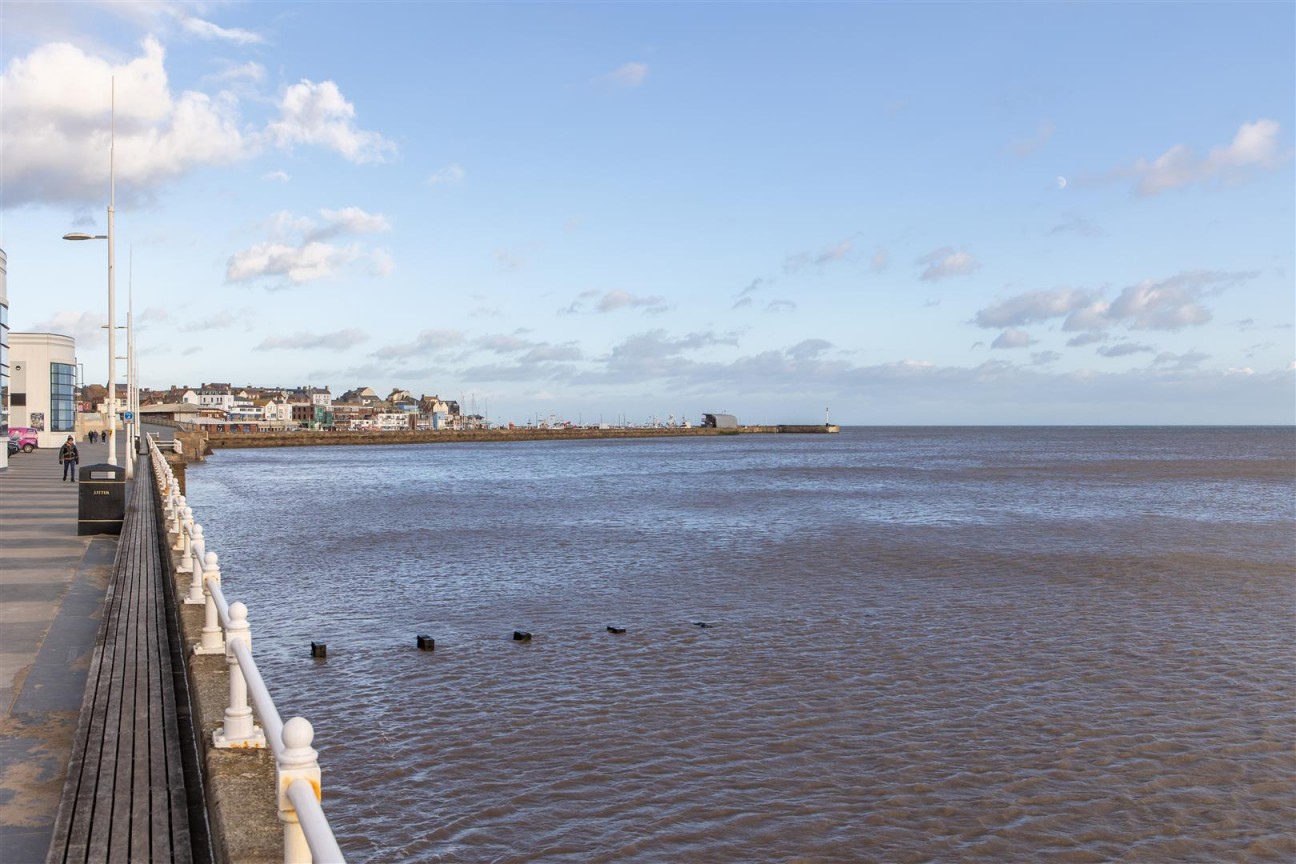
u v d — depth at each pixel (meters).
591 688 15.66
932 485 68.75
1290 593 24.67
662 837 10.46
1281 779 12.28
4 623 12.86
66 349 77.12
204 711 7.06
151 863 5.46
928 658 17.78
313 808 3.43
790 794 11.62
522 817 10.83
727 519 43.31
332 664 16.98
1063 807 11.43
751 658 17.66
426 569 27.84
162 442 92.81
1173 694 15.70
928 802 11.49
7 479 41.12
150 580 14.78
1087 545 34.28
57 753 8.00
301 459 117.81
